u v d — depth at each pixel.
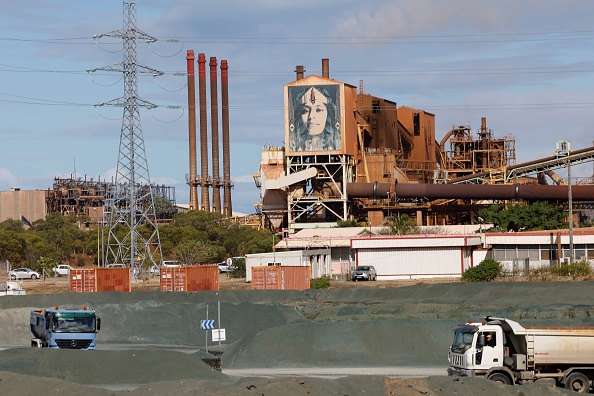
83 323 103.75
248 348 104.88
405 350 104.38
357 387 69.06
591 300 146.00
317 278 199.25
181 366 88.38
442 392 68.31
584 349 75.31
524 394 70.38
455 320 111.12
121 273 186.75
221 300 165.88
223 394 67.12
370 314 140.38
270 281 185.50
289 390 66.06
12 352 93.75
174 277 187.12
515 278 183.75
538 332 75.62
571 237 186.12
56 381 76.25
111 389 82.69
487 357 75.88
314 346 104.38
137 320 134.88
